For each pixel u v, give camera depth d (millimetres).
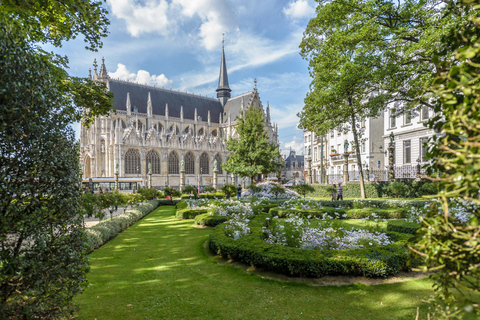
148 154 70562
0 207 3850
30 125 4078
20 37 4359
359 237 9359
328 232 9492
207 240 12477
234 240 9852
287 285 7227
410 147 34875
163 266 9125
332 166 56281
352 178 40969
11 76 3885
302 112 26844
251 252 8508
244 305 6223
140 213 21141
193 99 94438
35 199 4227
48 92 4590
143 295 6863
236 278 7859
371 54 18391
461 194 2432
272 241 9742
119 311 6043
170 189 41250
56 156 4516
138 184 56875
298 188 32250
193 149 78875
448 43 3023
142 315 5859
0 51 3770
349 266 7500
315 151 66000
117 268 8992
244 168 33750
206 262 9398
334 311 5848
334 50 19781
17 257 4055
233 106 95750
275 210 18531
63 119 4914
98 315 5863
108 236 13227
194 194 37531
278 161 41531
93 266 9219
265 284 7344
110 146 65562
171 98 88250
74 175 5008
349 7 19047
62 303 4711
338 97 21938
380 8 17469
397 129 37000
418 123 33281
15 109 3814
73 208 4914
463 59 2674
